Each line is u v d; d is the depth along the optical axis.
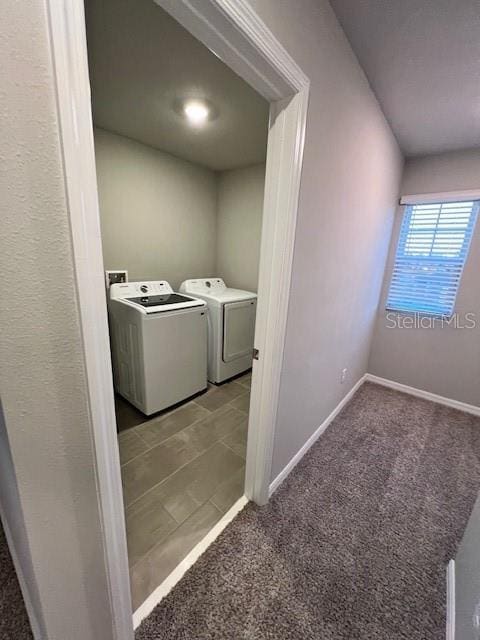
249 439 1.40
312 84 1.03
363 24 1.14
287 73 0.87
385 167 2.10
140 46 1.23
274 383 1.27
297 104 0.96
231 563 1.18
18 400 0.50
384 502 1.53
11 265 0.44
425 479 1.71
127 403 2.39
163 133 2.20
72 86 0.45
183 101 1.70
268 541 1.28
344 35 1.19
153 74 1.44
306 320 1.46
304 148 1.06
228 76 1.44
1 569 1.10
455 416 2.47
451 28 1.13
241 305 2.80
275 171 1.05
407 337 2.84
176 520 1.37
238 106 1.74
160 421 2.17
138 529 1.32
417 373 2.83
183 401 2.47
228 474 1.67
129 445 1.90
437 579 1.16
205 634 0.95
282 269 1.12
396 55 1.31
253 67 0.82
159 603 1.03
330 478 1.68
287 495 1.54
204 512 1.42
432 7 1.04
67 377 0.55
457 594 1.00
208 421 2.19
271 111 1.02
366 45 1.25
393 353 2.95
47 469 0.56
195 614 1.00
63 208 0.48
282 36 0.83
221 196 3.28
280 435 1.49
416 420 2.38
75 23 0.43
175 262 2.98
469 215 2.40
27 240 0.45
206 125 2.03
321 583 1.12
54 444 0.56
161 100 1.69
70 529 0.63
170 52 1.27
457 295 2.53
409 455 1.92
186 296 2.68
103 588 0.75
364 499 1.54
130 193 2.45
